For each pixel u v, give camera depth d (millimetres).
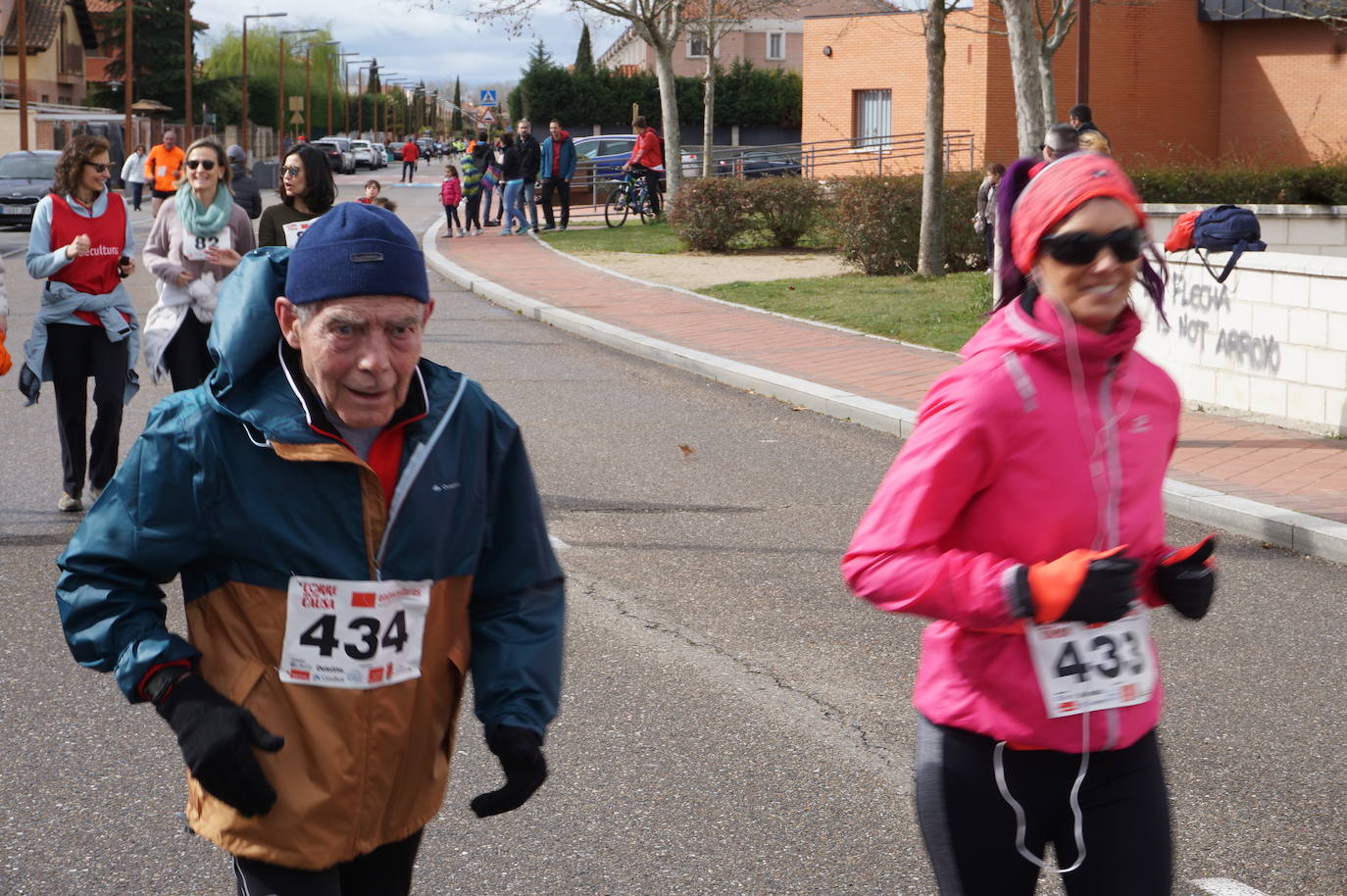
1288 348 9992
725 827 4180
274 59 107750
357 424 2311
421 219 35250
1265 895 3795
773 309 16703
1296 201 22406
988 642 2451
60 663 5523
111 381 7676
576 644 5820
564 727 4941
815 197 23594
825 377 12242
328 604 2326
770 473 9133
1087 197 2338
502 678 2457
